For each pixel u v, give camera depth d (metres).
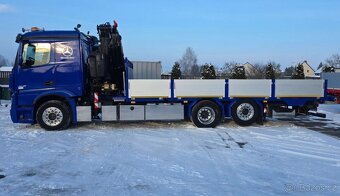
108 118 11.73
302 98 12.19
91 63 11.55
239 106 12.02
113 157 7.89
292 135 10.57
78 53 11.38
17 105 11.28
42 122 11.27
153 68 13.80
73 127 11.93
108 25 11.98
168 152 8.37
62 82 11.34
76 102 11.59
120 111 11.73
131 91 11.63
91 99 11.82
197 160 7.65
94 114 11.86
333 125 12.59
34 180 6.27
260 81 11.98
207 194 5.56
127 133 10.82
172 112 11.83
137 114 11.77
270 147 8.97
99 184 6.05
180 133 10.82
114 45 11.99
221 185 6.00
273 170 6.94
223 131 11.18
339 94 23.02
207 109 11.87
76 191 5.69
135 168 7.02
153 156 7.98
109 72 12.09
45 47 11.28
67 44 11.34
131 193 5.60
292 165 7.30
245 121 12.07
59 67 11.32
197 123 11.85
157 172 6.75
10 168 7.02
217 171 6.84
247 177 6.47
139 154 8.17
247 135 10.53
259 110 12.16
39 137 10.19
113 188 5.84
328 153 8.35
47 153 8.27
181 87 11.74
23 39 11.25
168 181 6.21
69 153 8.27
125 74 11.59
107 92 11.93
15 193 5.59
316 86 12.19
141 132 10.99
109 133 10.82
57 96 11.51
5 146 9.02
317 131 11.29
